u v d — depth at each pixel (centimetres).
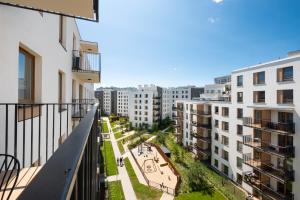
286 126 1667
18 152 388
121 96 9931
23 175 286
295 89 1623
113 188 2223
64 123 769
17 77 392
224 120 2672
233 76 2458
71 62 910
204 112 3150
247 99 2205
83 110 946
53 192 71
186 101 3903
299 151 1588
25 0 341
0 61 335
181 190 2175
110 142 4775
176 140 4516
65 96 795
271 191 1814
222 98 3731
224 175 2627
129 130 6406
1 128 334
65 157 105
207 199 1961
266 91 1920
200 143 3353
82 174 154
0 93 334
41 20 517
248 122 2136
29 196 67
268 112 1928
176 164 3097
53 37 620
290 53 1880
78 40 1145
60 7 370
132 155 3609
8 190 240
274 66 1830
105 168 2881
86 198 190
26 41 431
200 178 2325
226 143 2658
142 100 6950
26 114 429
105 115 10412
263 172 1842
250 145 2023
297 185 1602
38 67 518
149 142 4597
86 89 1611
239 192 2138
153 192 2130
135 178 2533
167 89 8144
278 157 1802
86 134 159
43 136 532
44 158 540
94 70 977
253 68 2103
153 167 2967
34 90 514
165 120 7331
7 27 357
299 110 1591
